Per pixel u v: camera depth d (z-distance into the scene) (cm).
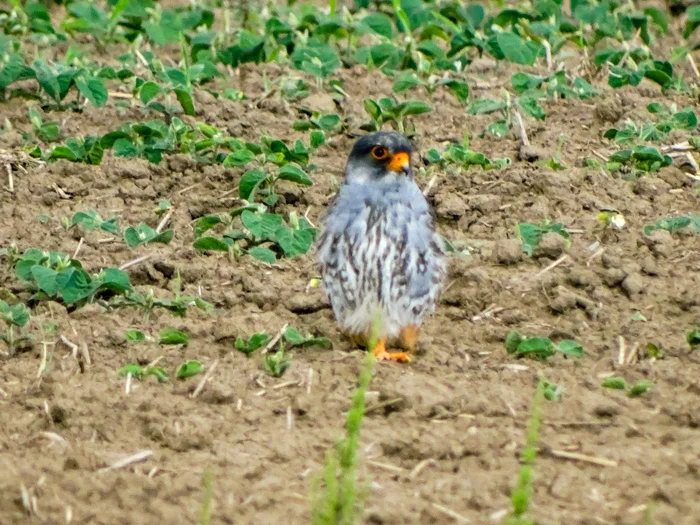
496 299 1304
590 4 2000
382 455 1033
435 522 934
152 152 1558
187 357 1186
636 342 1217
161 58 1892
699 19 1931
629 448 1033
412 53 1838
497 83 1816
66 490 968
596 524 929
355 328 1217
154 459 1020
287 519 932
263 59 1861
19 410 1097
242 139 1625
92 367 1166
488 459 1021
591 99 1748
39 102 1712
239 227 1441
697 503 952
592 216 1460
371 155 1184
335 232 1198
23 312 1211
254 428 1072
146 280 1341
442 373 1173
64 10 2147
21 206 1466
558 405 1102
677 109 1753
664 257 1384
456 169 1562
